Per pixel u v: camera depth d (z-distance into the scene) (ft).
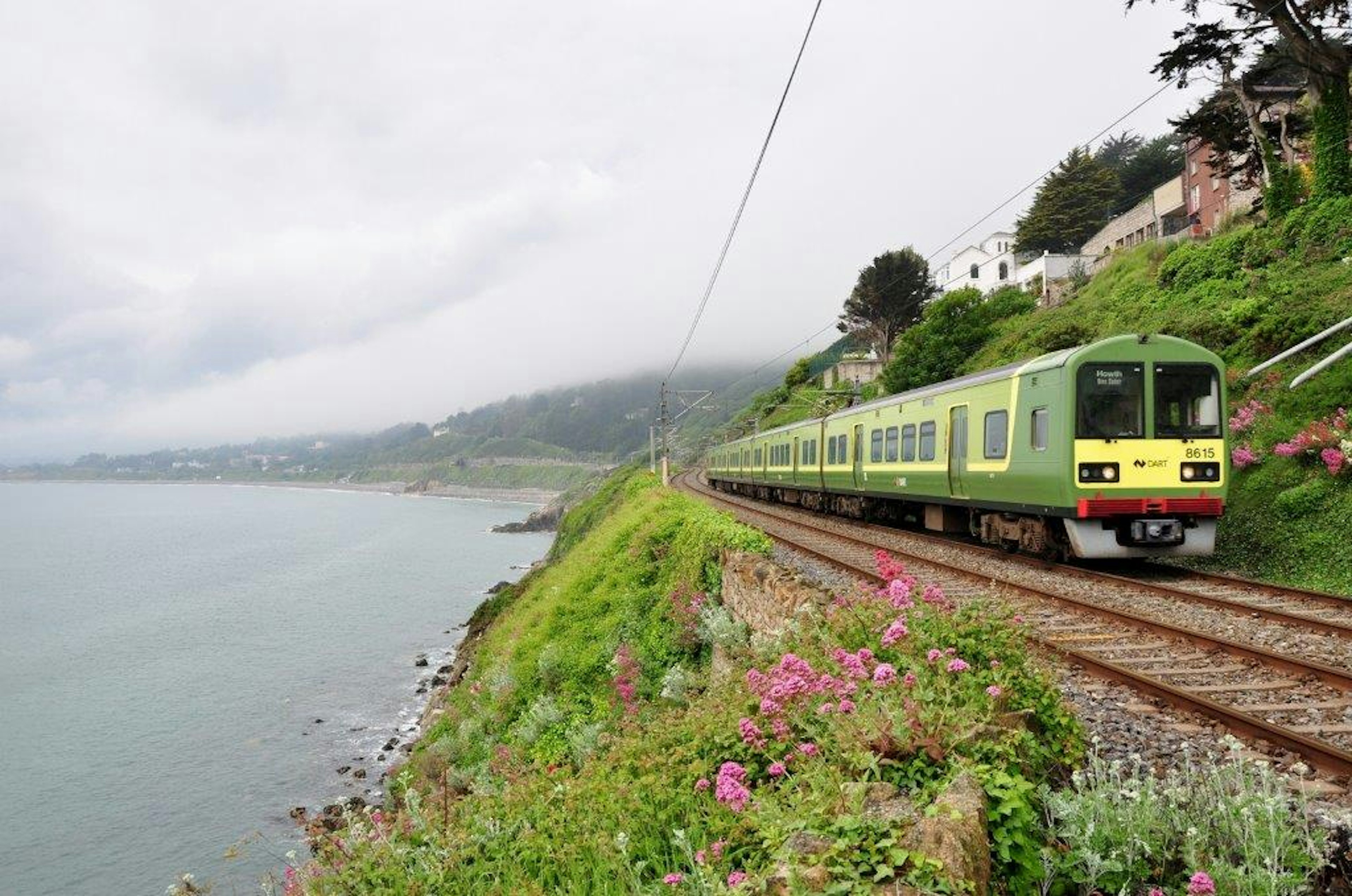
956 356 137.69
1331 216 79.87
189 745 103.45
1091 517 43.83
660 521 72.23
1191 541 44.91
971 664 19.71
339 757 95.81
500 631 93.40
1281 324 63.36
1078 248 232.73
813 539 65.67
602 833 17.29
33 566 297.33
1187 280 93.61
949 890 11.11
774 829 13.67
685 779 19.08
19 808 86.94
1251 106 95.45
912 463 66.03
